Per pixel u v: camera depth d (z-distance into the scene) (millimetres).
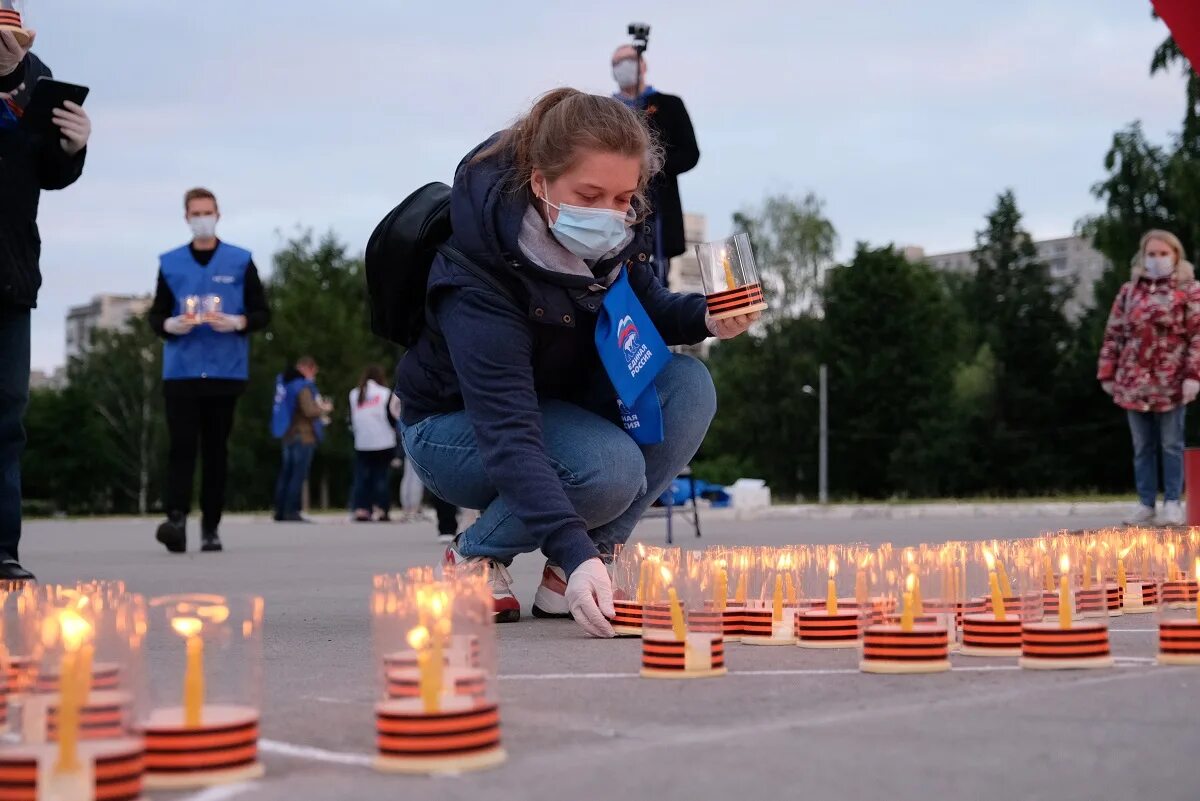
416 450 4938
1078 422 57625
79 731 2236
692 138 9562
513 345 4270
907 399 59062
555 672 3455
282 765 2396
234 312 10164
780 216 60500
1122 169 33438
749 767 2244
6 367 6109
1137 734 2453
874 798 2025
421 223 4617
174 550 10445
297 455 18344
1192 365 10305
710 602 3332
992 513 15750
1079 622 3518
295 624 5016
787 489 61375
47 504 72375
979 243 65125
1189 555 4766
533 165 4254
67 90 6012
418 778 2244
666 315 4945
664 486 5109
